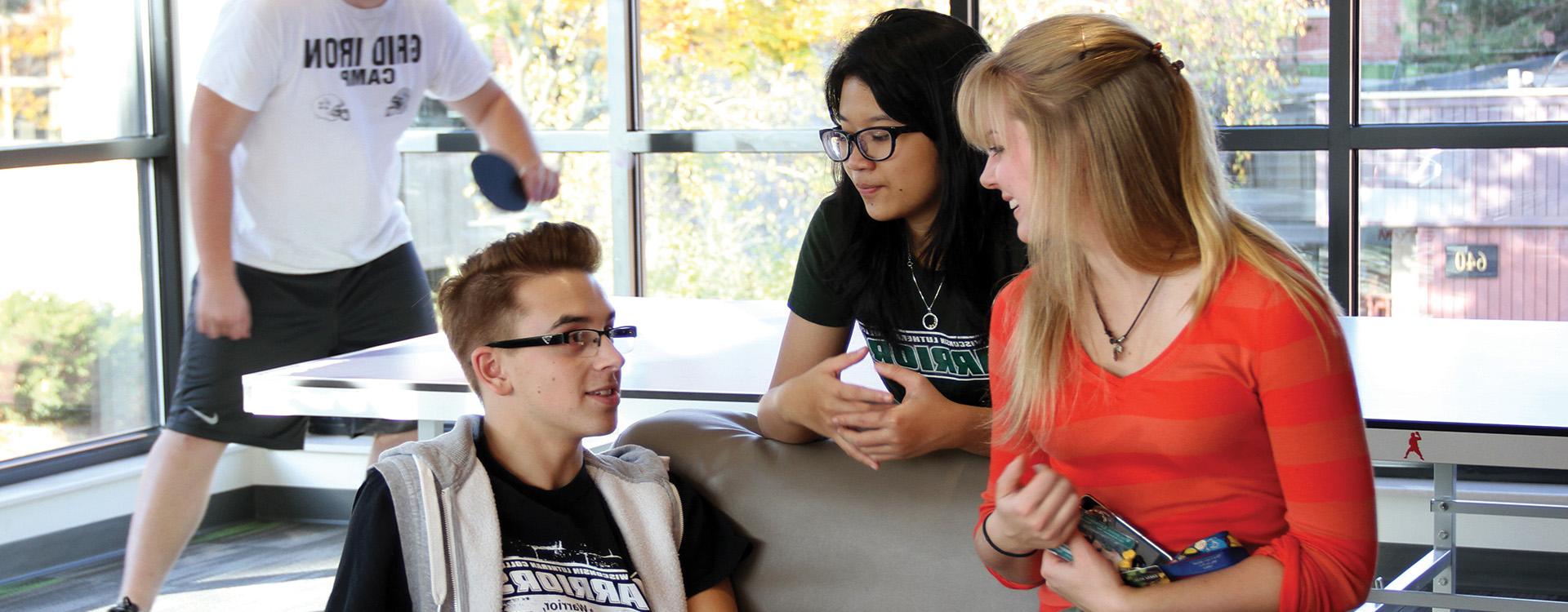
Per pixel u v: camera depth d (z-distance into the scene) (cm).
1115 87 130
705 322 316
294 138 318
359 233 331
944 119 170
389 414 251
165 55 443
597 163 445
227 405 322
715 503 199
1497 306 375
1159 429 134
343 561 173
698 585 189
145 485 324
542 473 183
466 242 458
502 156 342
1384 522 367
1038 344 141
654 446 207
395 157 341
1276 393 128
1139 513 142
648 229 444
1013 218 178
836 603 190
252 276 324
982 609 183
